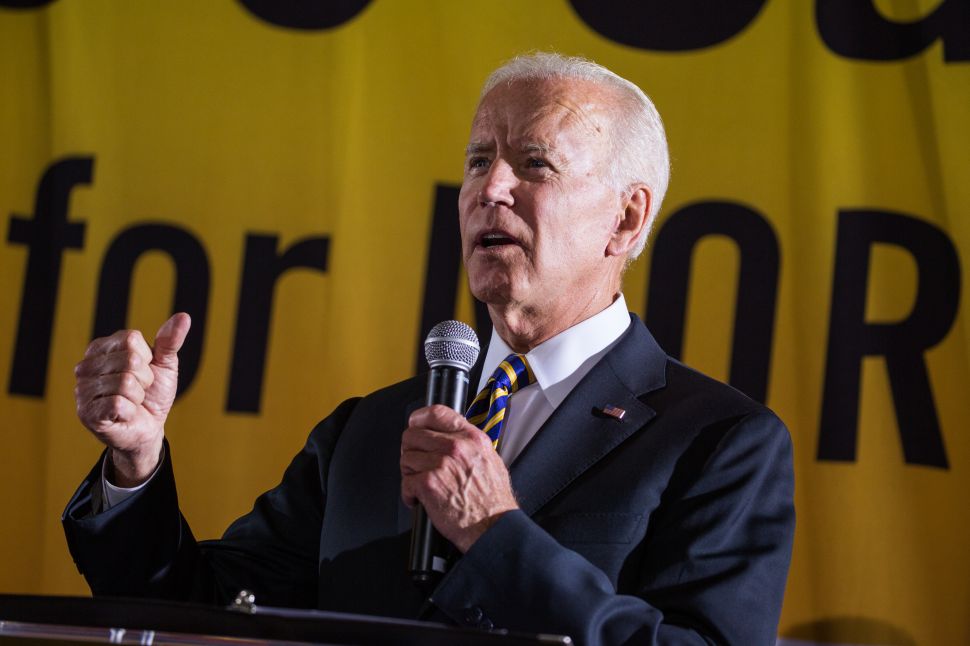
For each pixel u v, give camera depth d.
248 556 4.36
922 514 7.28
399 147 8.14
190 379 7.91
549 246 4.18
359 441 4.29
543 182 4.23
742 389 7.60
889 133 7.79
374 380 7.86
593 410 4.00
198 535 7.70
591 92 4.44
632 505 3.72
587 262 4.29
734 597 3.55
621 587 3.62
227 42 8.34
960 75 7.77
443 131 8.14
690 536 3.66
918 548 7.24
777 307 7.69
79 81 8.34
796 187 7.82
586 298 4.32
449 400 3.74
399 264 8.00
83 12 8.41
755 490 3.78
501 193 4.18
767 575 3.64
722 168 7.89
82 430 7.89
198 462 7.80
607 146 4.37
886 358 7.52
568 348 4.22
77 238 8.14
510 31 8.20
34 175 8.23
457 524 3.41
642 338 4.34
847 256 7.68
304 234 8.07
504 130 4.34
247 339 7.96
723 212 7.83
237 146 8.21
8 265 8.11
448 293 7.94
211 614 2.71
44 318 8.05
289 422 7.84
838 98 7.87
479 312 7.91
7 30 8.41
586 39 8.15
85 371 3.72
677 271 7.79
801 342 7.63
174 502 4.01
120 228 8.14
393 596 3.78
